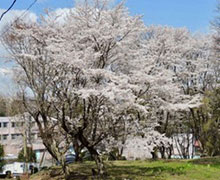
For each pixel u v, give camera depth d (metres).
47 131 15.10
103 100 12.80
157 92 14.92
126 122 14.06
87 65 12.92
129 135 14.07
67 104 13.81
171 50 22.16
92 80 13.17
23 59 14.46
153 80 13.83
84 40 13.85
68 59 12.42
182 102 19.03
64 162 14.55
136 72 13.95
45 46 13.90
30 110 16.22
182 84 24.97
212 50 23.02
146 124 14.79
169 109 16.25
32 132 29.41
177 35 25.55
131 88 13.05
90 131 14.16
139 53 15.49
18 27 14.71
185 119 27.64
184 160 20.28
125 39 14.08
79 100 13.84
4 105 32.50
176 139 32.19
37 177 16.78
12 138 43.47
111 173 15.03
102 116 13.70
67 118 13.50
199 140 28.03
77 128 13.36
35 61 14.20
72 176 14.71
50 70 13.73
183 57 25.36
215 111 26.34
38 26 15.41
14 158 38.97
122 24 13.83
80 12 14.08
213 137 27.45
